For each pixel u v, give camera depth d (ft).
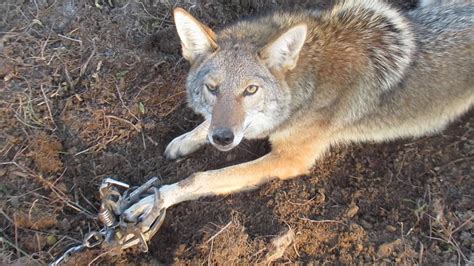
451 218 4.33
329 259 4.15
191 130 4.69
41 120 4.51
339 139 4.59
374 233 4.25
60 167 4.40
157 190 4.20
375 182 4.49
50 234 4.18
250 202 4.33
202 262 4.09
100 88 4.66
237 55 4.00
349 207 4.32
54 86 4.65
